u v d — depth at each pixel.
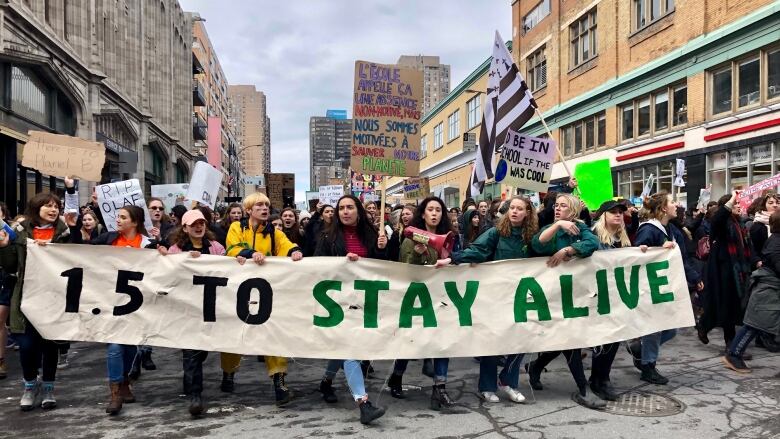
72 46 19.73
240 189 114.88
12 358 6.93
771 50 14.00
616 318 5.29
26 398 4.97
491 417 4.69
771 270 5.76
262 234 5.41
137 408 5.03
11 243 5.11
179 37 43.59
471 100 34.28
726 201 6.76
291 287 5.04
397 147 6.16
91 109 20.80
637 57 19.41
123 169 12.74
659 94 18.59
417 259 5.16
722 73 15.68
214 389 5.63
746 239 6.88
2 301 5.57
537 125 27.55
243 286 5.04
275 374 5.03
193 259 5.08
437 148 44.09
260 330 5.00
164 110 36.78
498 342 5.05
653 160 18.48
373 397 5.32
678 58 17.03
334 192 17.20
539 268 5.18
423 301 5.07
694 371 6.03
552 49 25.72
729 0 15.15
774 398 5.09
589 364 6.52
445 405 4.97
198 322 5.02
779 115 13.48
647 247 5.51
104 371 6.35
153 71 33.72
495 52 8.73
